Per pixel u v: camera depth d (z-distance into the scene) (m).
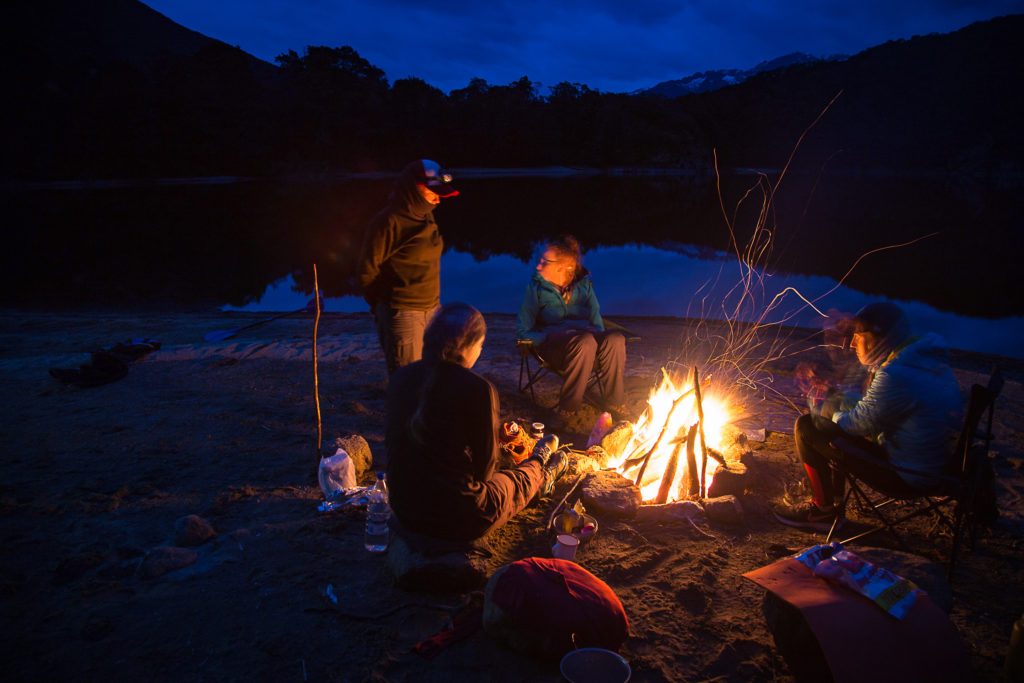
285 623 2.74
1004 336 9.32
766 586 2.40
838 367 6.42
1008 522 3.49
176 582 3.01
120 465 4.23
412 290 4.49
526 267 17.55
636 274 15.18
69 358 6.97
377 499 3.44
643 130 97.81
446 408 2.81
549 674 2.47
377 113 80.88
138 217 30.33
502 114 90.25
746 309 11.23
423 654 2.55
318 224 27.67
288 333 8.59
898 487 3.12
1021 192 48.88
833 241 20.55
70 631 2.68
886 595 2.27
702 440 3.78
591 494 3.65
